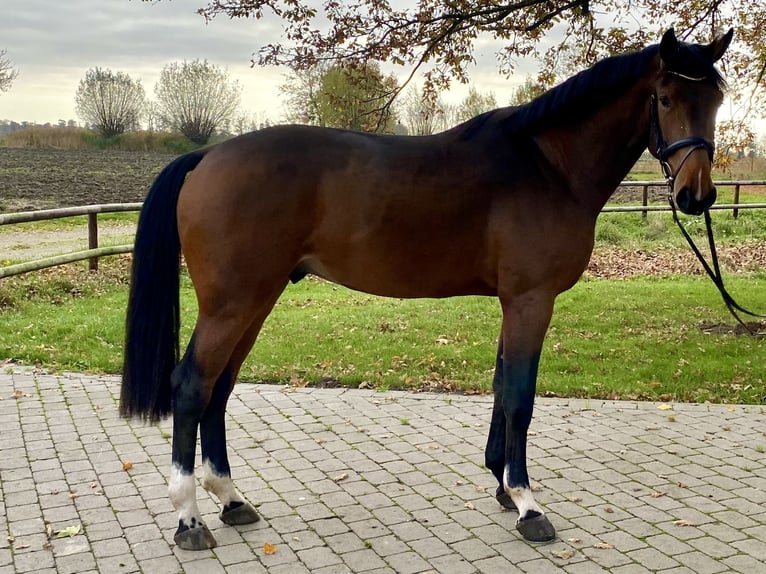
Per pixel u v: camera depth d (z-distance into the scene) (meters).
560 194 3.11
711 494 3.63
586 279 10.59
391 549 3.06
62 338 6.71
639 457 4.13
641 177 25.47
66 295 8.64
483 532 3.22
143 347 3.06
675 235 14.05
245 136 3.09
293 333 7.20
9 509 3.39
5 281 8.47
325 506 3.49
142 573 2.86
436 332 7.32
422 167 3.04
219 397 3.32
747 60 7.07
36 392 5.22
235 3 6.80
